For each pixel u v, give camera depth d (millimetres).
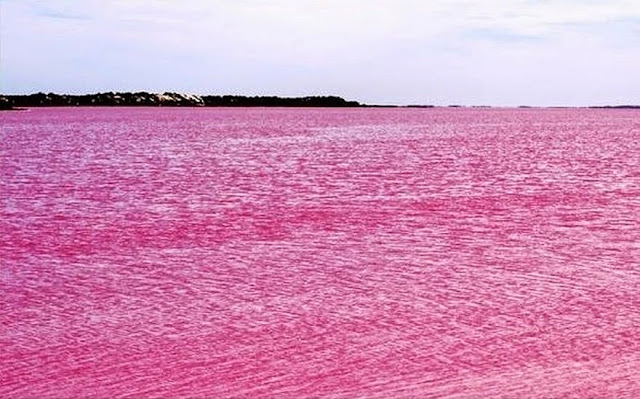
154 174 39344
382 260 18094
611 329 12406
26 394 9977
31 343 12023
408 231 22078
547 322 12859
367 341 11977
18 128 97062
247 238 21109
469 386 10039
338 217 24734
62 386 10242
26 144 64375
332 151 57906
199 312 13734
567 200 28953
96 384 10312
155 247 19953
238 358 11273
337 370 10734
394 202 28359
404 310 13719
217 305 14203
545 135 88000
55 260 18453
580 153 55594
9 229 22766
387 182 35438
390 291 15125
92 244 20406
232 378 10492
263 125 115188
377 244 20125
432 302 14258
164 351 11602
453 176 38281
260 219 24359
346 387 10117
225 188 33094
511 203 28078
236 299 14625
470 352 11383
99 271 17188
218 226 23094
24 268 17562
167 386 10227
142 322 13141
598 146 64812
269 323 13008
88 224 23594
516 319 13070
